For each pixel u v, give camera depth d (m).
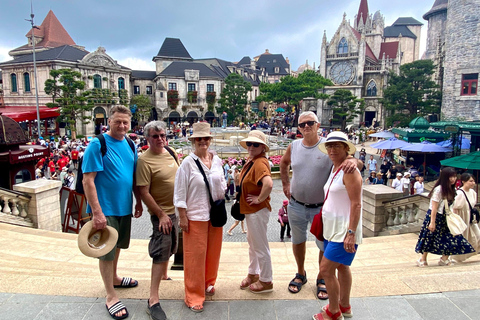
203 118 68.88
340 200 3.67
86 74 54.00
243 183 4.38
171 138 45.12
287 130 54.31
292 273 6.26
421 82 48.59
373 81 68.12
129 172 4.23
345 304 3.73
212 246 4.30
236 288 4.56
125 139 4.34
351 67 68.69
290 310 3.99
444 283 4.40
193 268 4.01
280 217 11.73
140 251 8.12
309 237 11.16
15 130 12.00
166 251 4.05
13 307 3.86
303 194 4.66
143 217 14.45
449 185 6.11
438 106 47.00
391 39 96.75
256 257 4.46
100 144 3.96
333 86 67.56
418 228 9.20
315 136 4.64
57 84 49.53
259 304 4.11
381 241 8.60
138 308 3.97
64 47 54.53
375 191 10.08
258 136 4.38
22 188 9.41
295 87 64.56
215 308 4.02
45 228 9.65
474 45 27.62
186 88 67.62
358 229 3.59
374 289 4.32
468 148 21.98
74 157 24.78
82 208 10.09
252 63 105.88
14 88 54.28
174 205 4.07
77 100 46.28
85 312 3.81
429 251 6.30
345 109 59.00
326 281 3.65
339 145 3.73
